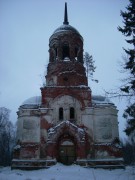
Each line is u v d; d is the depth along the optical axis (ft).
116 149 104.83
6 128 193.98
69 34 124.98
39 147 105.19
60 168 90.79
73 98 111.45
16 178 67.82
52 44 126.00
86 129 106.83
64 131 102.68
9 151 189.47
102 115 110.32
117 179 70.49
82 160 98.02
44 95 111.24
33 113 110.42
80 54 125.59
